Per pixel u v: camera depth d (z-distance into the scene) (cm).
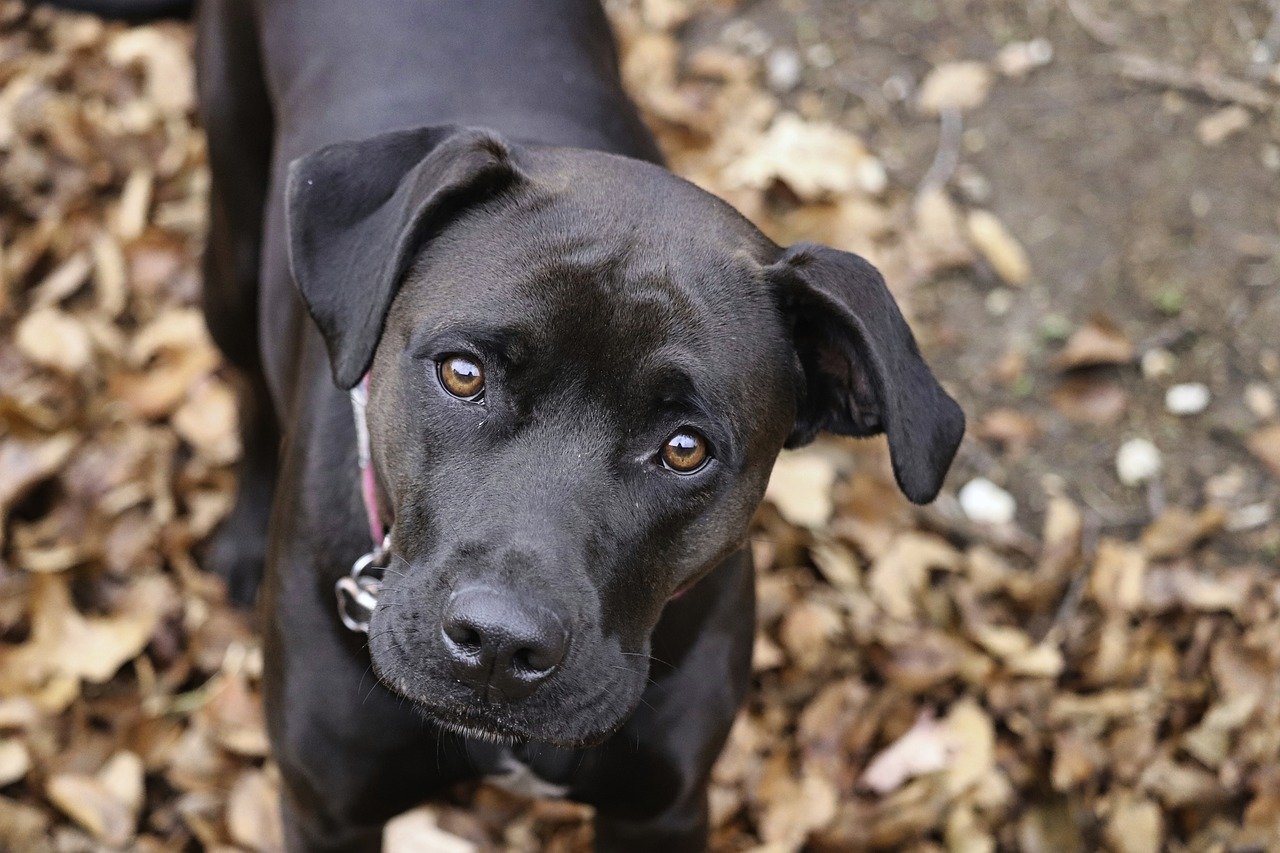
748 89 575
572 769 317
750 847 406
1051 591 459
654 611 277
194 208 529
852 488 473
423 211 266
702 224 275
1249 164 553
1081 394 504
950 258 529
